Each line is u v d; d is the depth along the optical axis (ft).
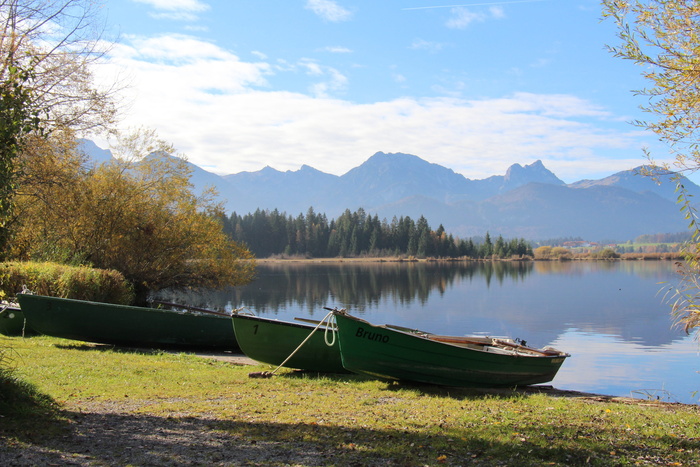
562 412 32.45
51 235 91.04
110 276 72.43
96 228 102.01
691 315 31.07
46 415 24.39
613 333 107.14
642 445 24.41
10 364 38.09
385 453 21.57
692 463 21.86
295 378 42.78
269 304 150.41
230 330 61.00
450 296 186.50
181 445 21.68
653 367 73.10
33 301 52.39
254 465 19.56
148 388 34.63
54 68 48.98
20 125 25.61
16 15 39.22
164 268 116.98
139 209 108.58
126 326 56.03
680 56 27.68
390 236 621.72
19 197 71.97
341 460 20.53
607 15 29.12
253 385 38.34
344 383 41.32
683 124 28.30
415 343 39.70
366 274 322.34
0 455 18.80
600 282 258.16
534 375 45.88
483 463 20.80
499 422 28.12
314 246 601.62
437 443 23.22
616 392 57.57
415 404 33.30
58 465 18.40
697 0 27.22
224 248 126.62
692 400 53.57
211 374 42.27
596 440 24.97
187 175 115.96
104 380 36.22
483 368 41.73
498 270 380.17
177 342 59.00
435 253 592.60
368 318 127.54
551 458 21.84
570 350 87.81
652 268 396.16
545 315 136.67
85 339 55.06
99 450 20.43
